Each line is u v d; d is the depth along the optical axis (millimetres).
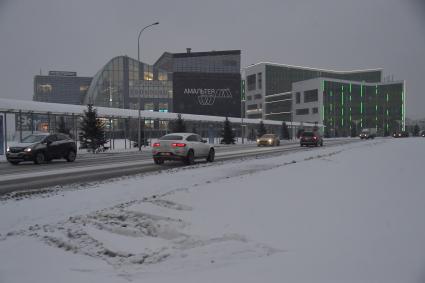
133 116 45219
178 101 102375
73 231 6086
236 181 10422
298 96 132375
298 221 6246
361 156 18172
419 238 5258
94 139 35219
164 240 5730
